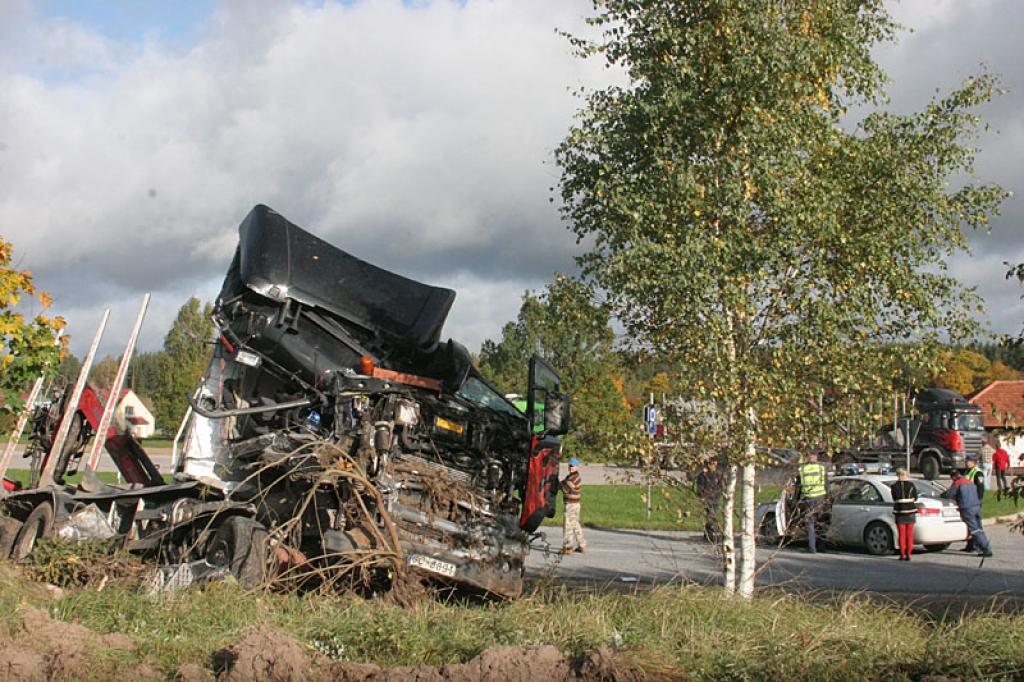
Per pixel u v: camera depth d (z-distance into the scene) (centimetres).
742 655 767
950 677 723
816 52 1041
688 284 1000
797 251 1061
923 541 1909
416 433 1082
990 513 2698
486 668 691
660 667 728
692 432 1053
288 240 1175
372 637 789
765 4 1041
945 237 1116
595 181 1092
